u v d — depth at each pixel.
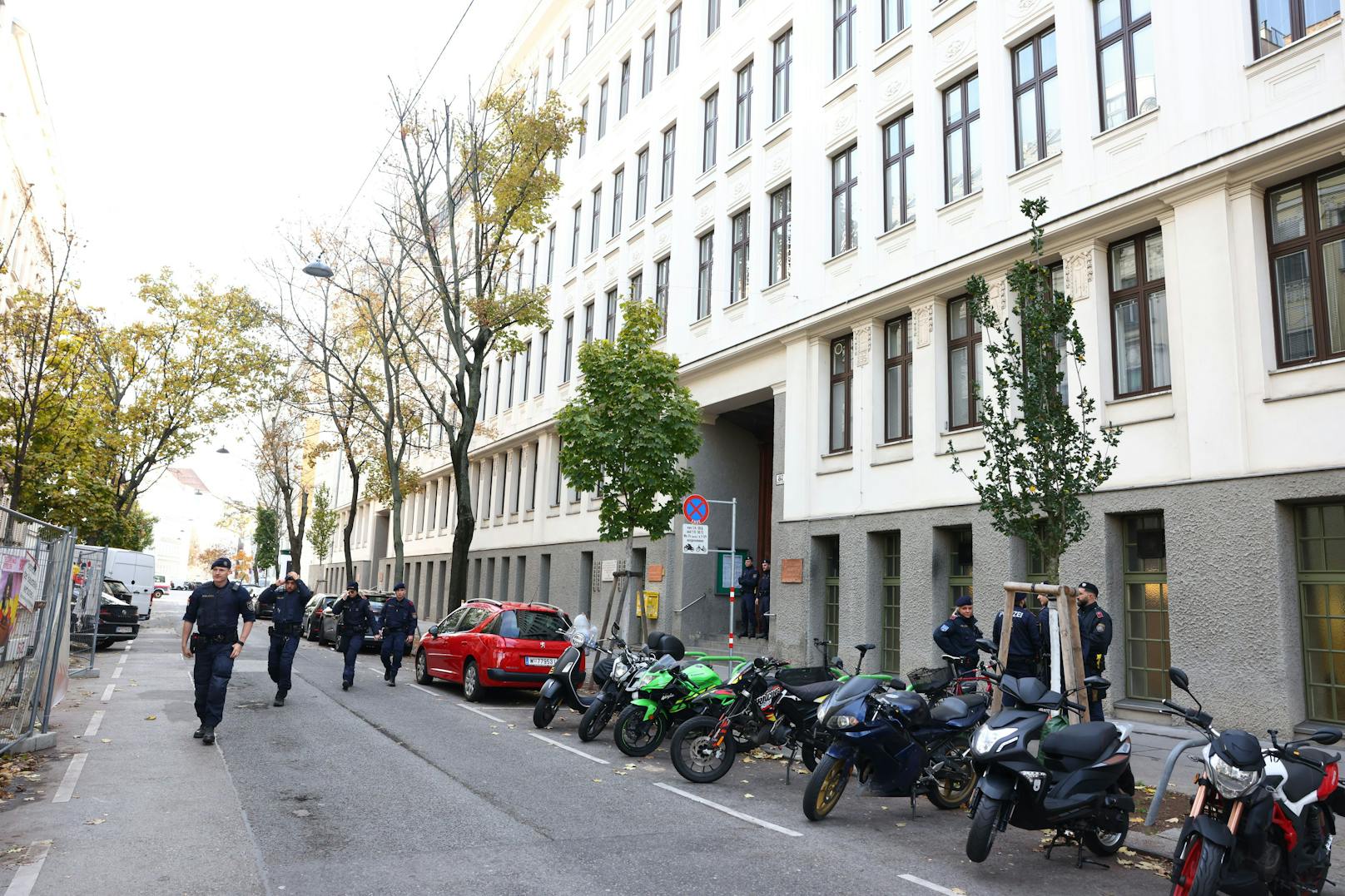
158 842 5.95
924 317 15.56
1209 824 4.83
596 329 27.66
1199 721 5.20
